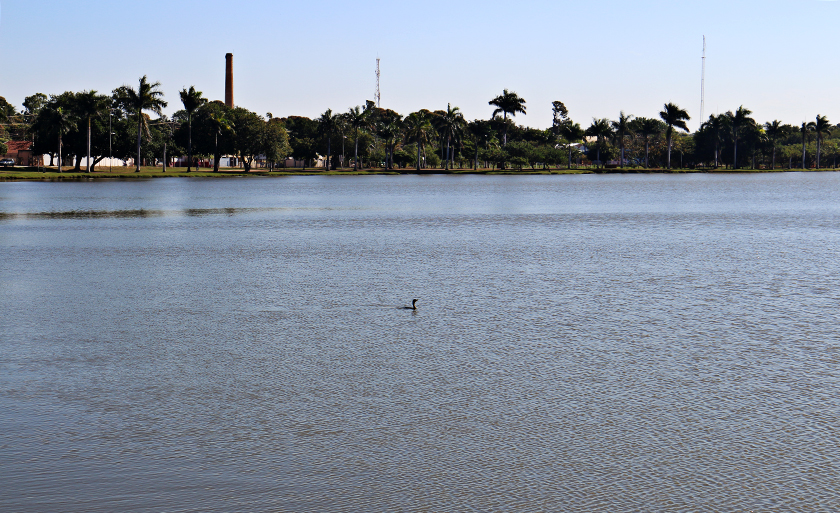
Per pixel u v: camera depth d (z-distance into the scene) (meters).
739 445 8.88
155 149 135.75
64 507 7.42
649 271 23.19
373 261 25.81
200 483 7.93
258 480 7.99
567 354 13.09
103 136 128.00
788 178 139.38
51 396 10.85
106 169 145.25
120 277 22.30
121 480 8.01
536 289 19.92
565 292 19.44
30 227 39.00
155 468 8.30
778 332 14.74
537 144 195.12
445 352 13.27
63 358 13.00
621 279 21.58
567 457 8.56
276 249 29.47
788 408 10.16
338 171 154.50
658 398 10.62
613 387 11.16
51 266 24.67
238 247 30.16
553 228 38.84
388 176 141.12
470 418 9.82
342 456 8.61
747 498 7.57
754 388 11.07
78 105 120.44
